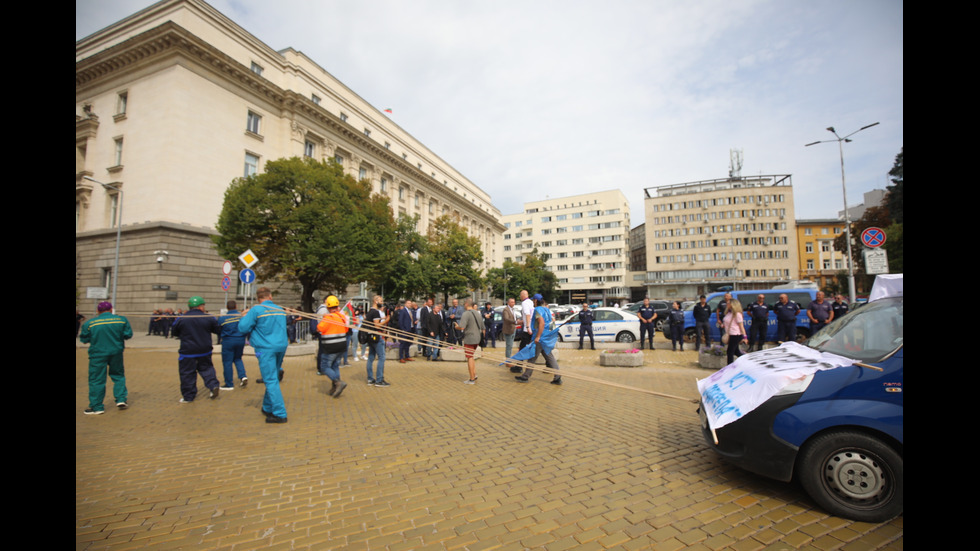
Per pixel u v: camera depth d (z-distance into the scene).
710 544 2.80
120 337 6.67
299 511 3.29
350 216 24.30
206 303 26.30
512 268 63.38
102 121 28.09
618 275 84.25
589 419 6.02
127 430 5.54
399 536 2.92
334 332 7.46
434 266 38.00
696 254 69.69
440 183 57.16
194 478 3.94
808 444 3.23
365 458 4.48
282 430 5.53
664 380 9.23
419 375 10.23
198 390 8.28
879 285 4.75
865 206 66.12
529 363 8.77
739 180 70.88
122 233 25.72
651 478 3.89
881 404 3.05
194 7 27.19
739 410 3.54
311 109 34.47
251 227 21.28
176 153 25.59
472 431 5.45
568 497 3.51
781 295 11.79
